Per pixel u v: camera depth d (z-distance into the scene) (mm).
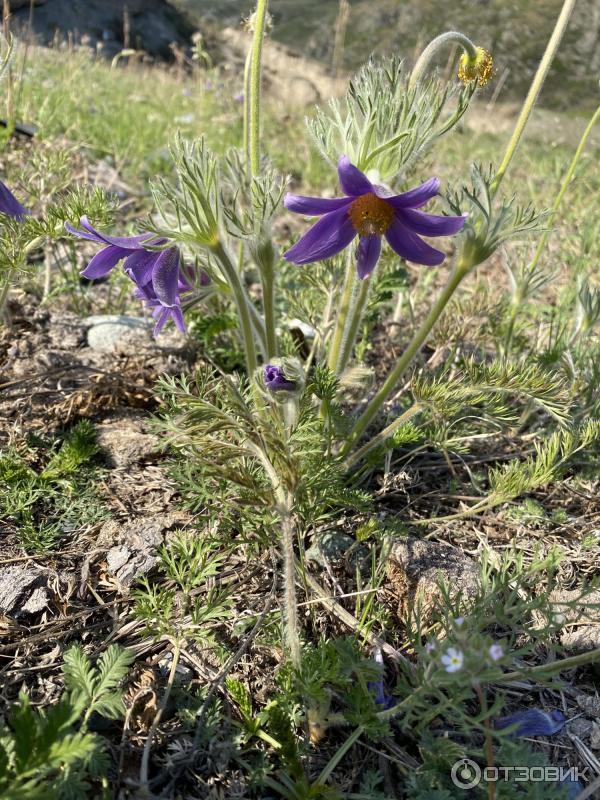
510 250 469
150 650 193
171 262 209
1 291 271
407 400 287
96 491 237
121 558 214
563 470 242
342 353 245
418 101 209
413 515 248
